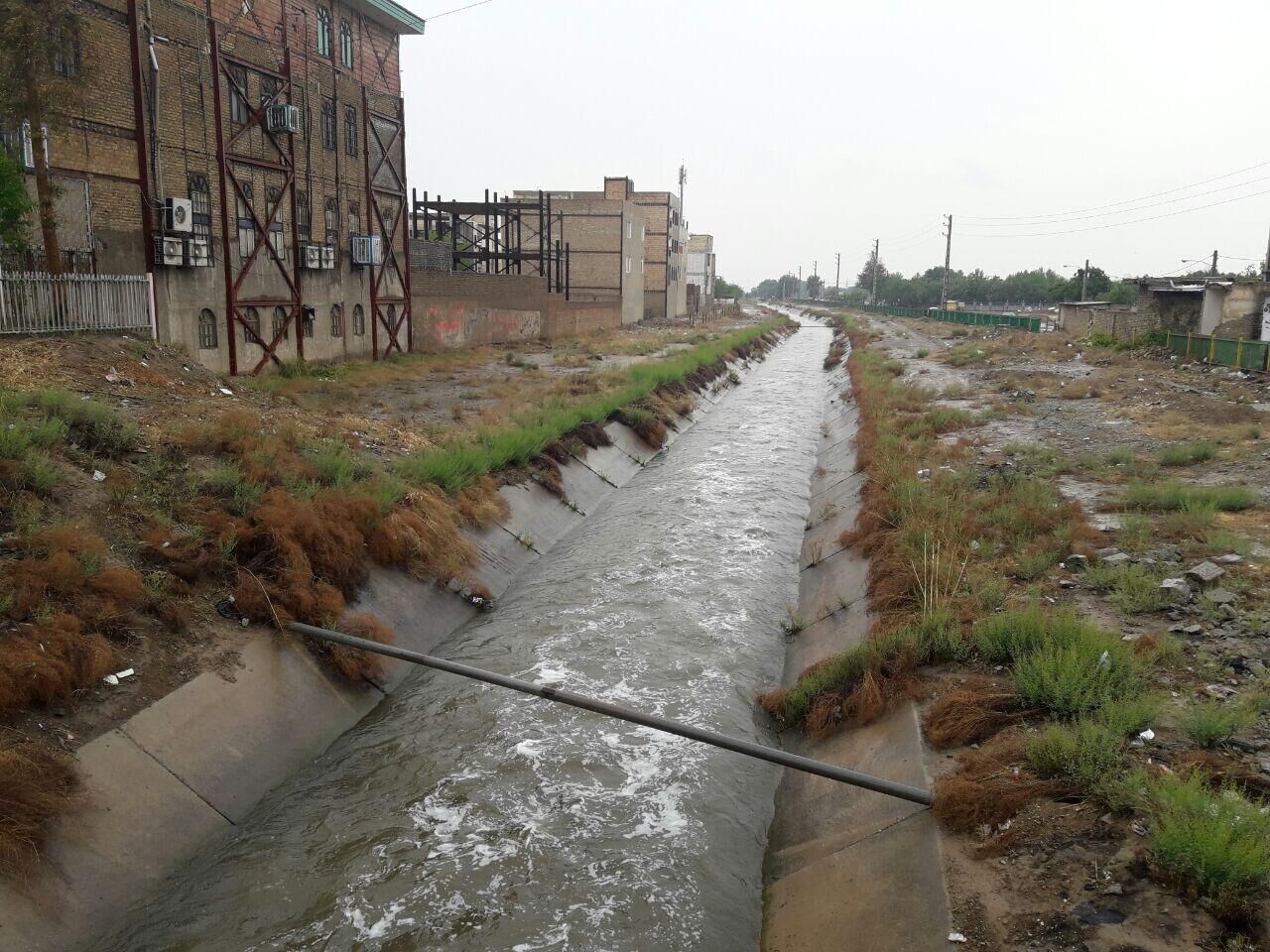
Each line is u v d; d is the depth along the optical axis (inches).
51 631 319.6
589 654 466.6
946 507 543.5
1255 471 623.8
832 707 371.6
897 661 362.3
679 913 283.7
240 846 307.7
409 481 577.0
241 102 951.0
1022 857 235.0
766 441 1100.5
